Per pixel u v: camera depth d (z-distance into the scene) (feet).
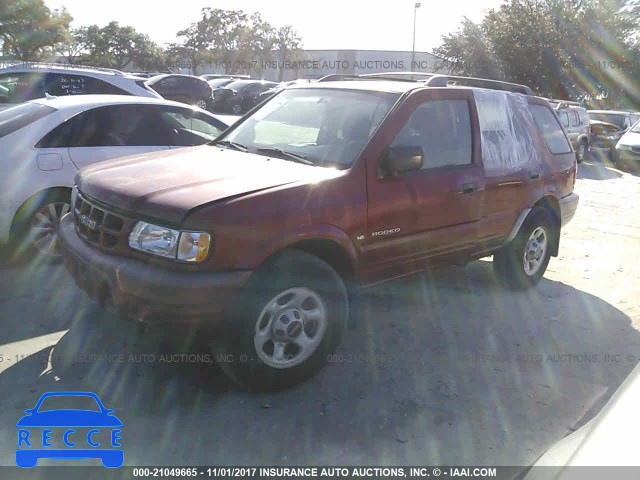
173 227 10.80
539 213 18.80
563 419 11.92
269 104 16.83
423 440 10.96
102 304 11.92
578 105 59.77
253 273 11.15
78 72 29.53
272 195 11.53
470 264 21.91
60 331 14.44
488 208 16.39
